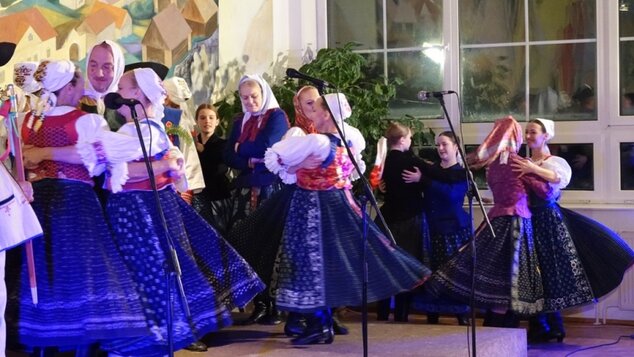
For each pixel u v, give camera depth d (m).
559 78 6.79
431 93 4.29
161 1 5.78
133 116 3.34
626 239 6.40
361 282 4.18
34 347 3.64
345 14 7.09
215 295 3.88
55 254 3.48
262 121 4.95
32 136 3.59
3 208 3.23
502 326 5.75
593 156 6.69
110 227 3.70
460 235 5.86
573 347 5.70
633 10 6.65
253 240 4.45
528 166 5.59
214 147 5.22
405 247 5.84
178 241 3.79
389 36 7.04
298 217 4.24
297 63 6.86
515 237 5.56
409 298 5.93
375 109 6.41
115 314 3.48
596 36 6.71
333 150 4.25
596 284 5.62
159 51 5.76
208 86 6.12
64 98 3.67
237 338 4.55
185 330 3.70
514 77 6.87
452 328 4.95
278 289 4.20
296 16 6.87
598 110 6.71
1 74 4.79
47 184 3.56
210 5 6.14
